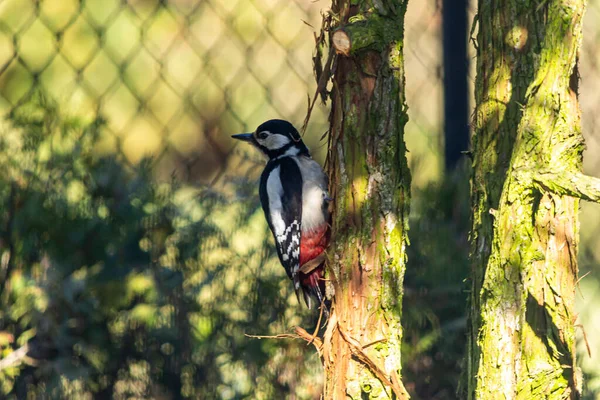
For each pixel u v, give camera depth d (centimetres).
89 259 790
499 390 511
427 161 1013
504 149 544
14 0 1215
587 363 988
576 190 467
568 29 493
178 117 1131
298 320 852
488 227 548
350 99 564
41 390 782
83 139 815
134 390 808
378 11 549
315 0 582
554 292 543
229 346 823
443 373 854
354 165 565
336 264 570
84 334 784
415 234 863
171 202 831
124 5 959
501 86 546
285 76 1232
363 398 591
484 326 517
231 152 1045
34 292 764
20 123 796
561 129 495
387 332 562
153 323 801
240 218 859
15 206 774
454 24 898
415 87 1184
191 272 822
